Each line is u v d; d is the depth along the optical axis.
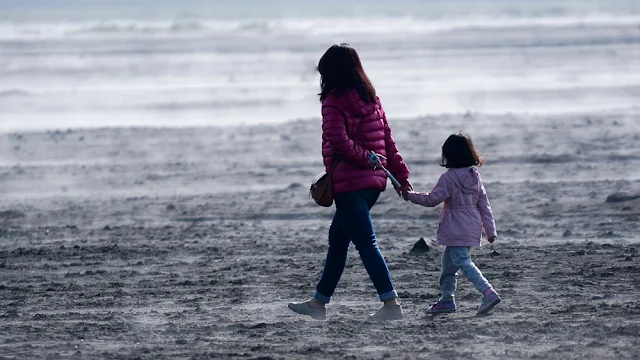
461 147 24.34
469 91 100.88
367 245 23.41
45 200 50.62
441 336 22.27
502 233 38.06
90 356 21.00
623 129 70.38
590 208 42.75
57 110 93.31
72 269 33.56
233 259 34.47
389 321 23.98
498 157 58.97
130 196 51.09
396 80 113.88
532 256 32.88
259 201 48.03
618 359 19.52
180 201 48.97
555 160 57.53
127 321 25.20
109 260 35.03
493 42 177.88
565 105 89.25
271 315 25.58
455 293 27.67
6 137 74.56
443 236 24.53
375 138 23.16
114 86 115.88
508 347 20.98
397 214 43.28
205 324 24.55
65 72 135.75
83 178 57.22
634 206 42.31
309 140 69.94
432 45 172.88
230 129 76.69
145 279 31.31
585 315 24.06
